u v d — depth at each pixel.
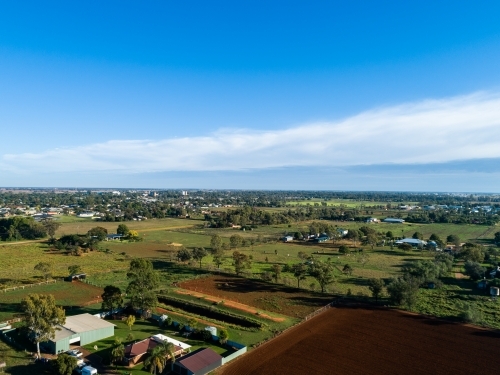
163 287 89.62
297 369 48.53
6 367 47.47
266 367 49.09
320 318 69.12
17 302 76.19
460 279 102.62
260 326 64.19
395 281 79.88
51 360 48.84
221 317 69.69
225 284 94.06
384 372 47.94
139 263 72.62
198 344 56.72
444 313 72.25
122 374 47.03
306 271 99.00
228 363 50.22
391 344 56.97
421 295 85.38
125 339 57.75
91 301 78.88
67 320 60.16
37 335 50.69
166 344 48.31
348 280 100.56
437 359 51.81
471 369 48.97
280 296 83.69
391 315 70.94
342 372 47.81
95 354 52.59
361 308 75.31
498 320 68.81
